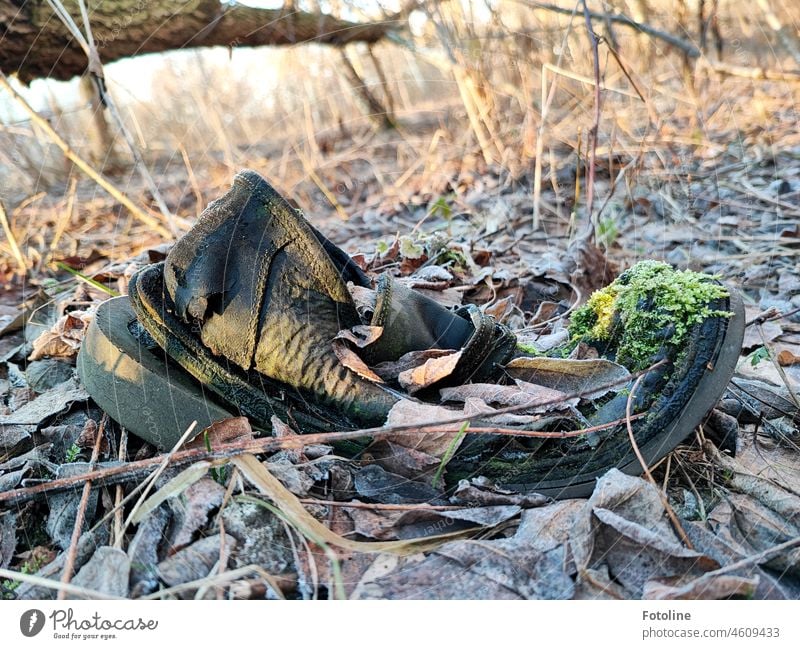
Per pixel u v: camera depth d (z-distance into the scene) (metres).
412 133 6.98
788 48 6.88
